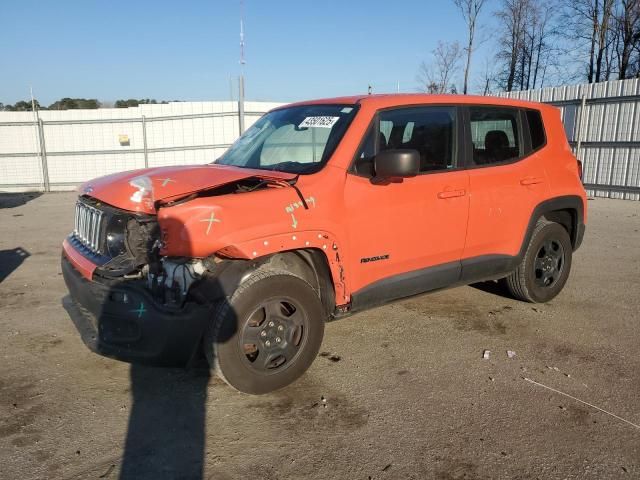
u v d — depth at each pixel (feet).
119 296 10.91
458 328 15.64
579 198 17.61
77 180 63.46
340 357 13.74
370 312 16.98
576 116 51.60
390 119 13.46
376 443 10.02
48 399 11.58
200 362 12.44
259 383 11.45
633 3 85.56
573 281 20.52
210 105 61.16
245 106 61.00
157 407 11.29
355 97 14.03
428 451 9.77
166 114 61.72
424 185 13.60
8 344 14.48
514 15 94.79
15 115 61.31
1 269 22.75
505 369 13.01
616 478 9.02
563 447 9.88
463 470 9.24
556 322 16.11
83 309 12.46
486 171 15.02
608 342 14.61
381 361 13.48
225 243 10.54
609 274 21.57
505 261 15.90
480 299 18.19
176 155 62.75
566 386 12.17
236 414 11.02
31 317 16.60
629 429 10.45
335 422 10.72
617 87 47.91
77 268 12.09
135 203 11.35
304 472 9.20
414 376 12.68
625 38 87.66
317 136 13.32
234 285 11.04
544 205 16.48
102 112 61.87
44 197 56.54
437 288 14.62
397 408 11.25
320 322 12.15
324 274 12.35
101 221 11.91
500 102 15.89
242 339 11.12
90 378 12.55
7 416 10.89
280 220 11.20
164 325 10.63
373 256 12.90
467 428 10.50
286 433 10.34
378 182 12.75
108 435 10.25
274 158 13.84
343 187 12.27
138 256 11.14
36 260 24.56
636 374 12.75
